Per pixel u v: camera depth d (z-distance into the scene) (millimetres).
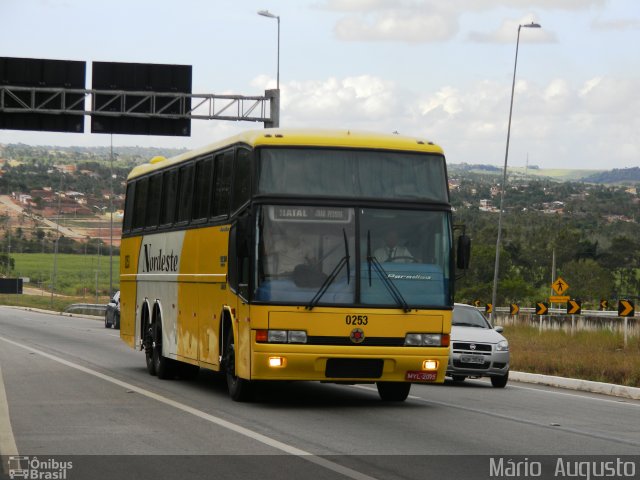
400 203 29172
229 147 31688
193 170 35750
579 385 42844
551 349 62656
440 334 29016
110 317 93250
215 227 32438
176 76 77750
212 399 31766
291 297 28328
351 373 28625
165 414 27453
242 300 29094
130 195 45812
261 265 28406
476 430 25453
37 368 43688
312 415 27969
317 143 29203
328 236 28703
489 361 41094
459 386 41281
